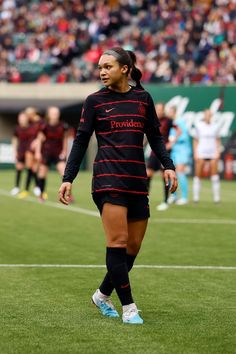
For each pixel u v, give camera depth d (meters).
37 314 23.56
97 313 23.77
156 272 31.70
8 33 124.94
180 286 28.53
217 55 104.94
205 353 19.16
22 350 19.38
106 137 22.25
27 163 69.19
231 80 99.25
